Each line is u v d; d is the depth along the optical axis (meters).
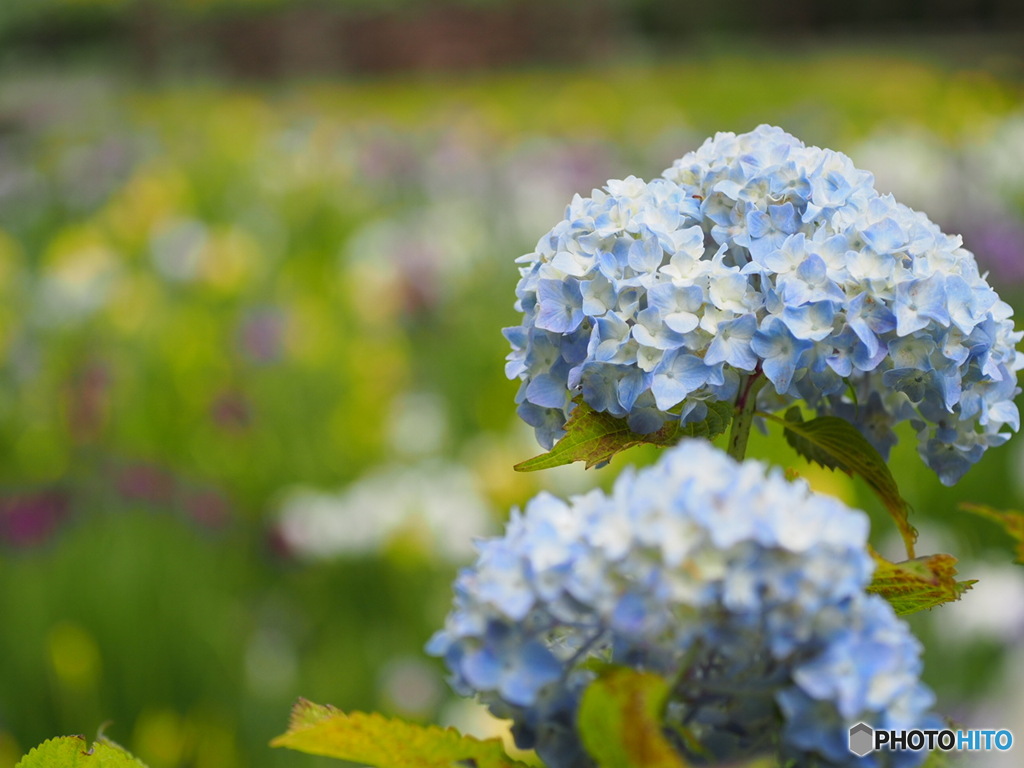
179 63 23.08
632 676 0.79
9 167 10.38
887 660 0.76
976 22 23.11
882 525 4.19
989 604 3.52
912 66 16.30
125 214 8.18
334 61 22.53
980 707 3.01
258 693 3.83
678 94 15.80
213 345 5.83
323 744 0.90
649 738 0.77
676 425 1.20
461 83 20.69
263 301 6.80
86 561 3.95
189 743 3.59
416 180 8.83
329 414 5.44
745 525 0.76
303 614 4.37
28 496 4.36
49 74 25.59
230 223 8.46
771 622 0.77
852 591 0.76
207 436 5.24
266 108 15.91
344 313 6.82
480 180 8.12
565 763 0.84
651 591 0.78
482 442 5.17
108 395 5.27
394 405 5.38
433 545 4.39
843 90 14.28
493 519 4.57
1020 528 1.21
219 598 4.14
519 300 1.27
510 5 22.50
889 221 1.13
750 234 1.17
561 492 4.59
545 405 1.22
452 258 6.85
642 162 9.23
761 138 1.29
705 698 0.83
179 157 10.75
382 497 4.44
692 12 26.20
